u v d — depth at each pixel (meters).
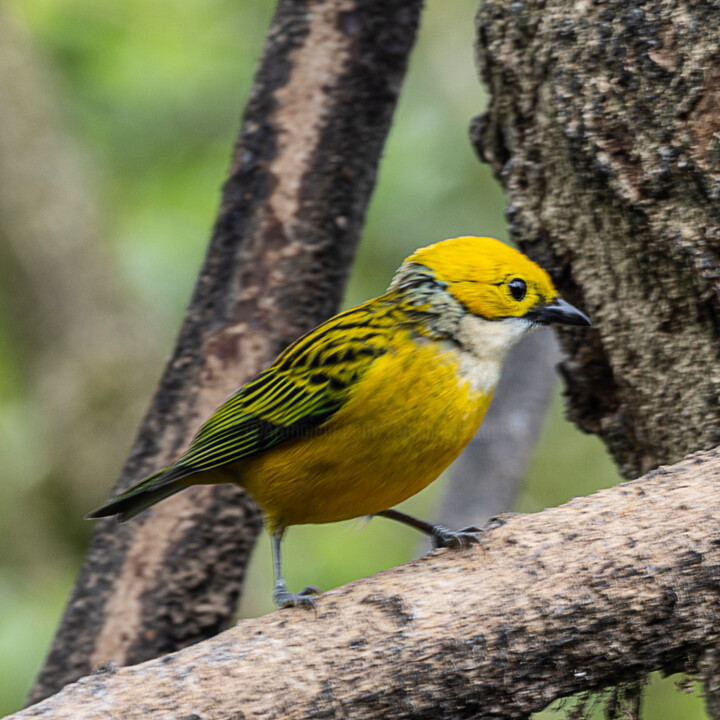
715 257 7.41
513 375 14.39
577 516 6.68
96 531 10.44
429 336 8.02
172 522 10.20
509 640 6.30
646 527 6.50
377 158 10.48
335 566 17.09
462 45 18.50
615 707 6.89
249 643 6.34
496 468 14.20
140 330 19.14
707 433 7.87
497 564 6.55
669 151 7.45
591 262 8.42
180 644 10.23
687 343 7.91
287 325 10.30
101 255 19.00
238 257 10.28
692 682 6.79
